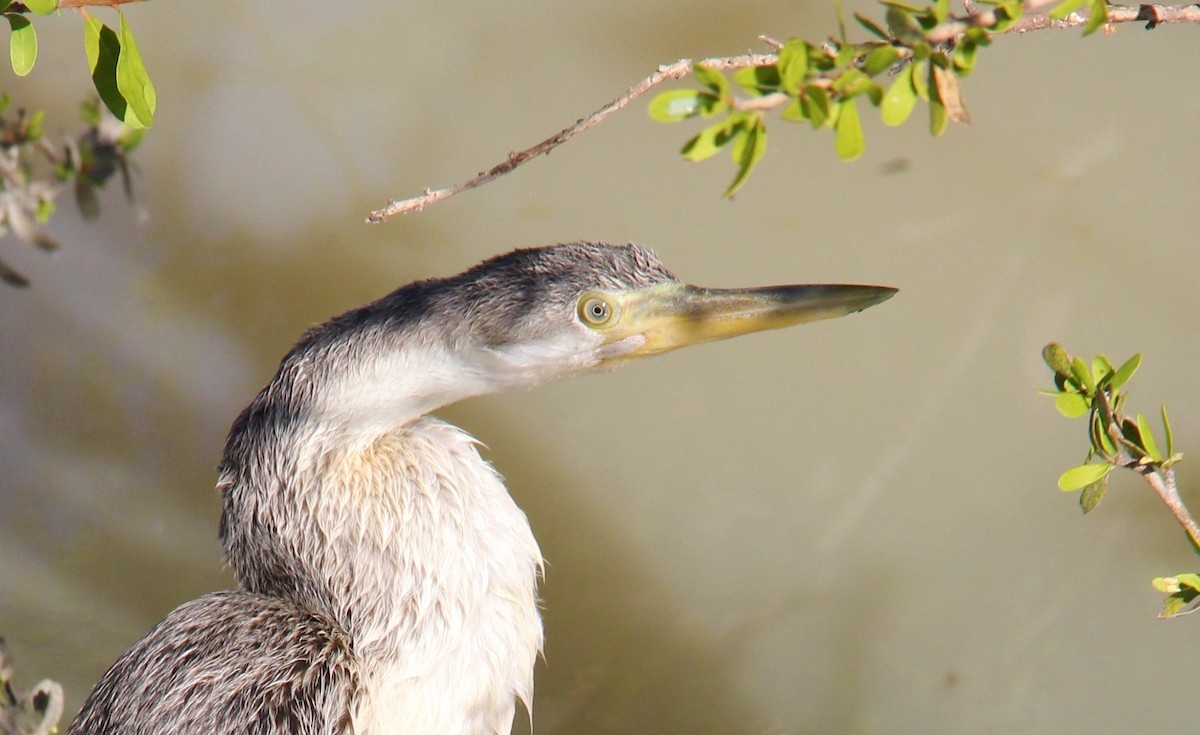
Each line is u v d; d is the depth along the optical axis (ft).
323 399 19.44
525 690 19.48
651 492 23.06
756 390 23.52
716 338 19.43
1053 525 22.18
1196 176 23.45
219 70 25.26
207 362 24.56
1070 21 19.01
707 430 23.40
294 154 25.40
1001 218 23.86
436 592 19.39
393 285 25.04
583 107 25.18
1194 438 22.09
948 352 23.35
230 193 25.20
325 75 25.34
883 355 23.58
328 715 19.35
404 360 19.43
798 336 23.73
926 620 21.83
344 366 19.44
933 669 21.44
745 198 24.38
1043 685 21.15
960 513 22.50
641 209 24.54
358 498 19.42
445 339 19.43
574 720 20.97
